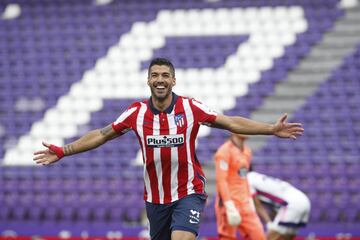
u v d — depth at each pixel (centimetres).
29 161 5503
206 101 5769
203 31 6359
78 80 6103
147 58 6197
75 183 5244
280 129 1992
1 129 5797
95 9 6731
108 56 6262
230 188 3106
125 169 5316
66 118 5809
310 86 5775
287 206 3262
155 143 2031
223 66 6031
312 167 5122
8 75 6253
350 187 4966
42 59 6356
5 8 6881
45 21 6706
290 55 6041
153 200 2100
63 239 4641
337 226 4572
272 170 5128
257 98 5750
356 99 5634
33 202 5191
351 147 5272
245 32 6294
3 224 4872
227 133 5416
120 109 5828
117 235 4619
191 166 2069
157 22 6500
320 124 5472
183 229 2022
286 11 6406
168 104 2036
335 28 6231
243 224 3100
